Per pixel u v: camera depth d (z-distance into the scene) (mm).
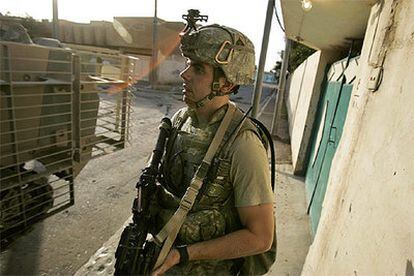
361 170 1775
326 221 2379
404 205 1099
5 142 2053
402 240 1050
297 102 9078
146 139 7344
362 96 2180
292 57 19000
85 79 2789
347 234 1719
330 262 1926
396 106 1438
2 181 2070
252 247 1145
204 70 1216
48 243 3139
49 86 2314
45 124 2365
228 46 1182
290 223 3980
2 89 1940
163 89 20703
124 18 22406
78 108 2574
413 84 1287
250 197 1144
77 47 3068
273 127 9477
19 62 2070
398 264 1043
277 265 3100
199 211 1241
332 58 5469
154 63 21141
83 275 2732
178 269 1353
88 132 2895
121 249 1172
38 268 2781
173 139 1457
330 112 4141
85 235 3330
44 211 2449
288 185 5301
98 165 5379
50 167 2418
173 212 1329
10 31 2361
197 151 1307
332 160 3172
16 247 3018
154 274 1128
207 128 1309
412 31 1425
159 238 1185
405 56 1462
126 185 4676
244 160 1155
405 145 1221
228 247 1156
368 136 1801
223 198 1245
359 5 2744
